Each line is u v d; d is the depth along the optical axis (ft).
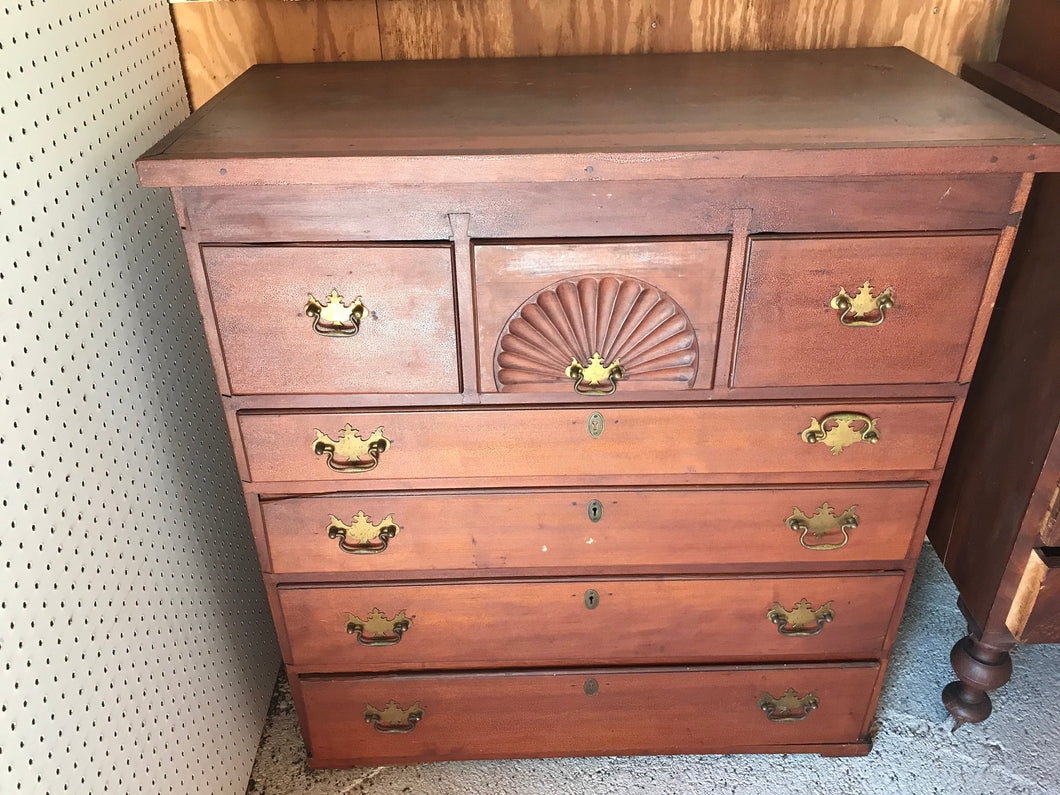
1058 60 4.18
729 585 4.47
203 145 3.42
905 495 4.21
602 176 3.29
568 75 4.38
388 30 4.75
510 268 3.58
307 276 3.58
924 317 3.72
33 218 3.12
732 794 4.96
